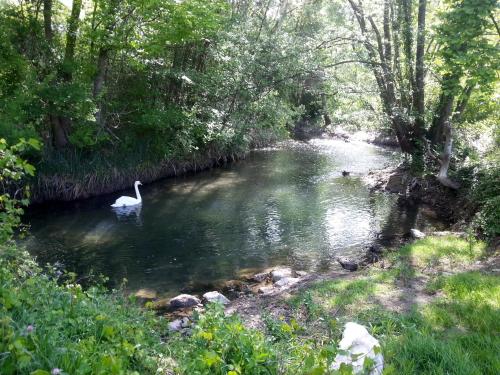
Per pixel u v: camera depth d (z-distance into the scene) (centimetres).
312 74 1803
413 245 992
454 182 1453
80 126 1600
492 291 628
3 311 338
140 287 920
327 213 1453
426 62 1579
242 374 352
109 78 1842
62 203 1598
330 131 3419
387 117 1755
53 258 1080
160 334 537
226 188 1808
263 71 1839
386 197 1642
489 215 1030
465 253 902
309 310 649
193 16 1584
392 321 560
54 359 295
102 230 1299
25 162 426
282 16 2388
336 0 1959
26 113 1398
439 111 1662
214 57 1961
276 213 1455
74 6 1532
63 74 1562
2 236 456
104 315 411
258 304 736
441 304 611
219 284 934
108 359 292
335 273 916
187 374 362
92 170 1689
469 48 1076
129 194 1730
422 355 429
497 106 1390
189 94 2078
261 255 1098
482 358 423
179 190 1784
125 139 1850
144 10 1503
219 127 2047
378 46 1669
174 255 1105
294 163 2336
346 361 381
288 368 374
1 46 1356
